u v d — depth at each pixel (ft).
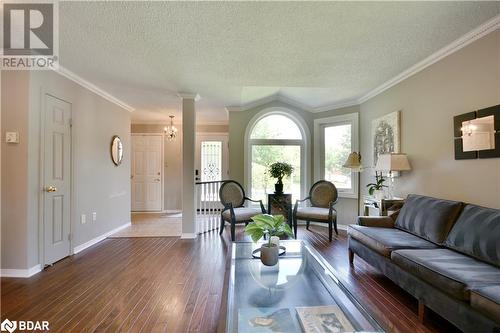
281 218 7.20
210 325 6.07
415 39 7.98
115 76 11.08
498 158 7.02
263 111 17.04
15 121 8.71
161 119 20.95
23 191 8.70
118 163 15.16
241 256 7.80
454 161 8.48
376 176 12.11
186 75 10.96
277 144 17.33
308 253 7.83
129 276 8.80
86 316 6.43
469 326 4.83
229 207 13.50
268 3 6.20
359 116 14.99
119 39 7.89
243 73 10.75
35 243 9.05
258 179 17.30
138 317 6.39
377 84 12.26
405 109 10.98
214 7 6.34
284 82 11.92
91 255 10.93
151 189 22.11
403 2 6.19
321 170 16.93
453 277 5.23
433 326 5.98
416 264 6.19
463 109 8.11
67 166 10.75
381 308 6.77
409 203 9.29
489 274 5.26
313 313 4.84
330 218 12.96
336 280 5.88
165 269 9.42
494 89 7.13
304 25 7.16
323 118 16.62
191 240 13.23
